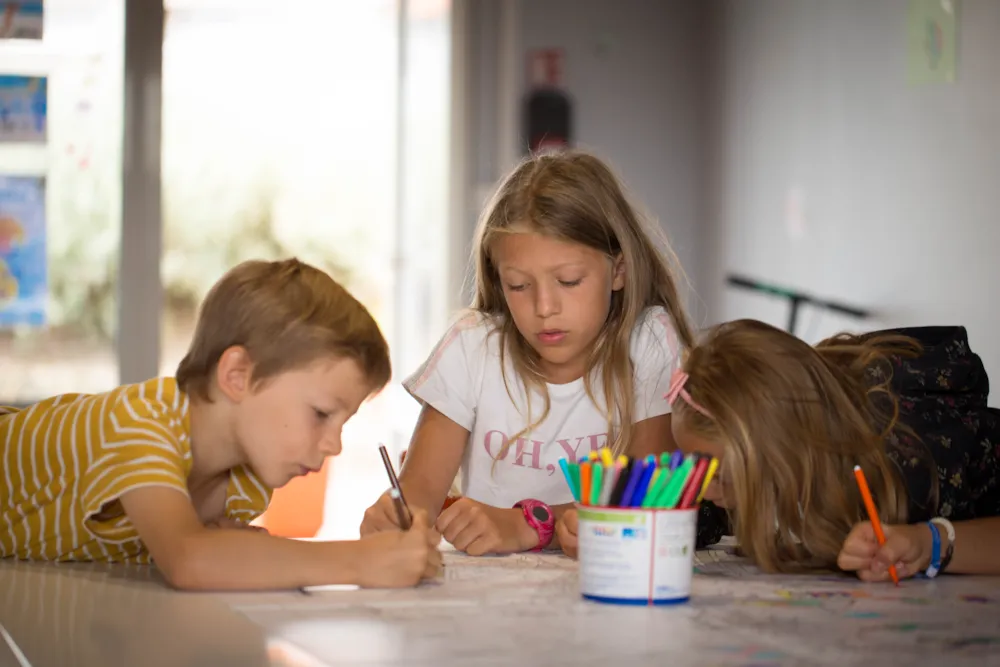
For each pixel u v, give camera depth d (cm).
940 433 148
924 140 350
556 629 99
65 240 434
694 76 492
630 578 111
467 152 470
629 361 177
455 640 94
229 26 453
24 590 121
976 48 328
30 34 432
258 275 135
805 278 416
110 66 436
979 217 326
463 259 469
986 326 323
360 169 466
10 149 430
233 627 100
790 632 99
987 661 89
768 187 442
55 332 434
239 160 455
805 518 135
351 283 467
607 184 174
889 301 366
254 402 133
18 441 143
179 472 130
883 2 370
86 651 90
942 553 132
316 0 461
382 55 467
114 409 134
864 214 380
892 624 103
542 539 160
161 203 440
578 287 166
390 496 151
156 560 123
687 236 492
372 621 103
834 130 398
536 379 180
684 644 94
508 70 473
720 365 137
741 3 461
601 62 483
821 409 137
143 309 438
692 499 115
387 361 139
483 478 185
